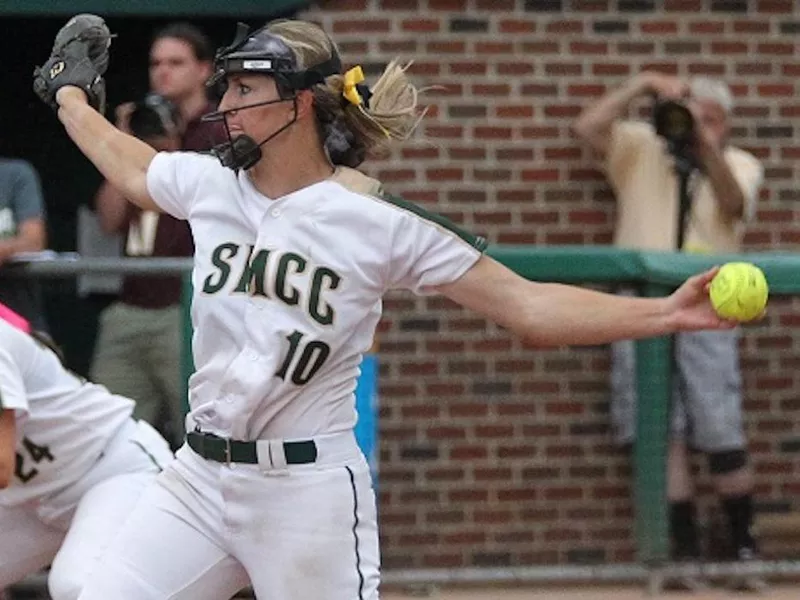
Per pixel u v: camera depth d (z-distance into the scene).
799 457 25.78
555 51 26.83
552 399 25.97
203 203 14.27
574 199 26.83
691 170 25.66
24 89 31.41
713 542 24.92
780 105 27.34
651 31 26.98
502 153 26.77
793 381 25.69
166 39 23.66
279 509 13.87
